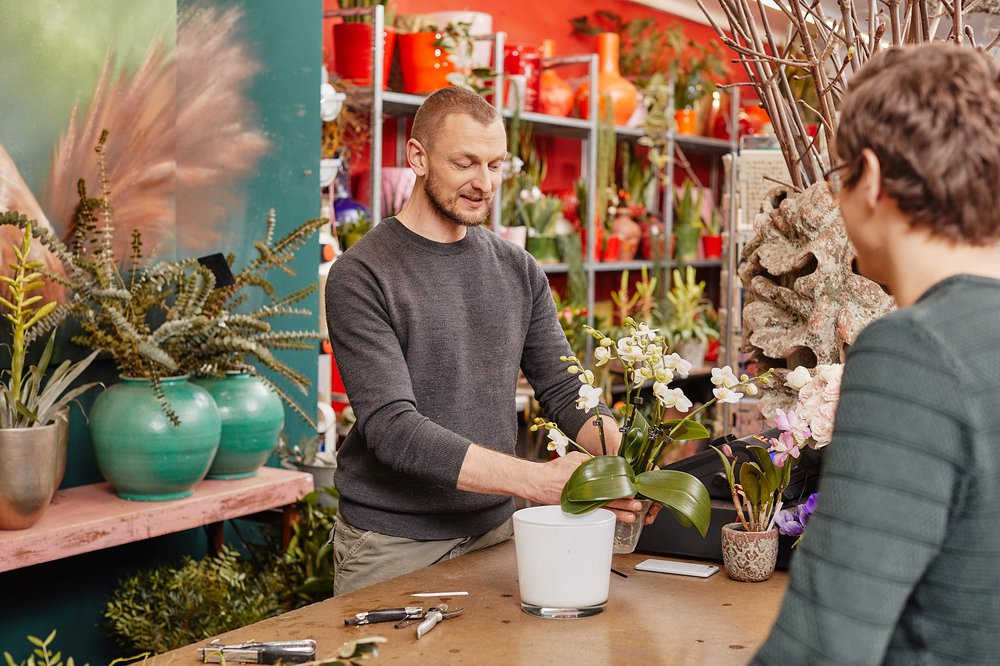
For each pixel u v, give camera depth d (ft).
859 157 3.15
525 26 18.47
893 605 2.81
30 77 8.50
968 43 6.63
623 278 17.65
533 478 5.50
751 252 6.41
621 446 5.42
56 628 9.02
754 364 6.39
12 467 7.07
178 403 8.13
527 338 7.11
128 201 9.38
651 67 19.39
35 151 8.58
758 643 4.39
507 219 15.53
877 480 2.83
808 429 5.16
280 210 10.95
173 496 8.26
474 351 6.68
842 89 6.18
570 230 16.55
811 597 2.91
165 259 9.70
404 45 13.08
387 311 6.37
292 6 10.91
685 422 5.40
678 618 4.72
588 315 16.55
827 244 5.80
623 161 19.36
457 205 6.41
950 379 2.82
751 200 11.11
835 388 5.10
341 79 12.51
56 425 7.52
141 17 9.35
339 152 12.71
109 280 8.29
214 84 10.21
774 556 5.33
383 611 4.72
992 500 2.82
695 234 19.27
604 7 20.18
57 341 8.85
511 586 5.26
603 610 4.83
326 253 11.58
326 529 9.73
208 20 10.11
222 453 8.91
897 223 3.14
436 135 6.34
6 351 8.38
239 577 8.78
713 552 5.63
